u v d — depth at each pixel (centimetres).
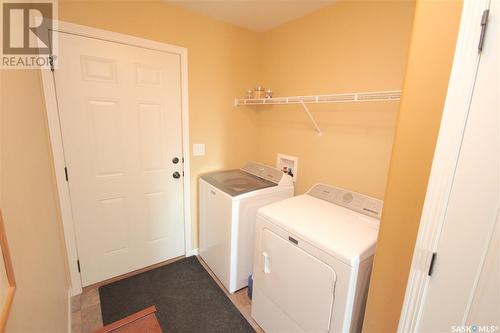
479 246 67
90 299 182
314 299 122
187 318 169
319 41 190
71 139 168
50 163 159
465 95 66
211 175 230
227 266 192
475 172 66
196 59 211
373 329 102
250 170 243
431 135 77
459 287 73
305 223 135
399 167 86
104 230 193
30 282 80
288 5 184
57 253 147
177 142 216
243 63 241
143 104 193
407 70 81
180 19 196
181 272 218
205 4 188
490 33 61
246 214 186
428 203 77
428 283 80
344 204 163
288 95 223
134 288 196
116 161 189
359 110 167
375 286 99
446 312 76
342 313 110
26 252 79
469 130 67
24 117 97
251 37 241
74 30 157
